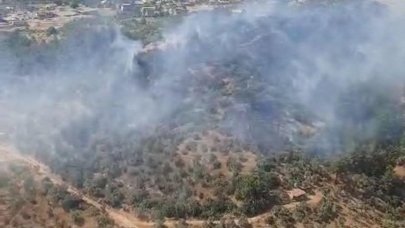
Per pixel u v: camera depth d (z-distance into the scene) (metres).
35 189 74.94
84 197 75.06
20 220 70.00
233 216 71.31
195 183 76.38
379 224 72.00
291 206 73.00
